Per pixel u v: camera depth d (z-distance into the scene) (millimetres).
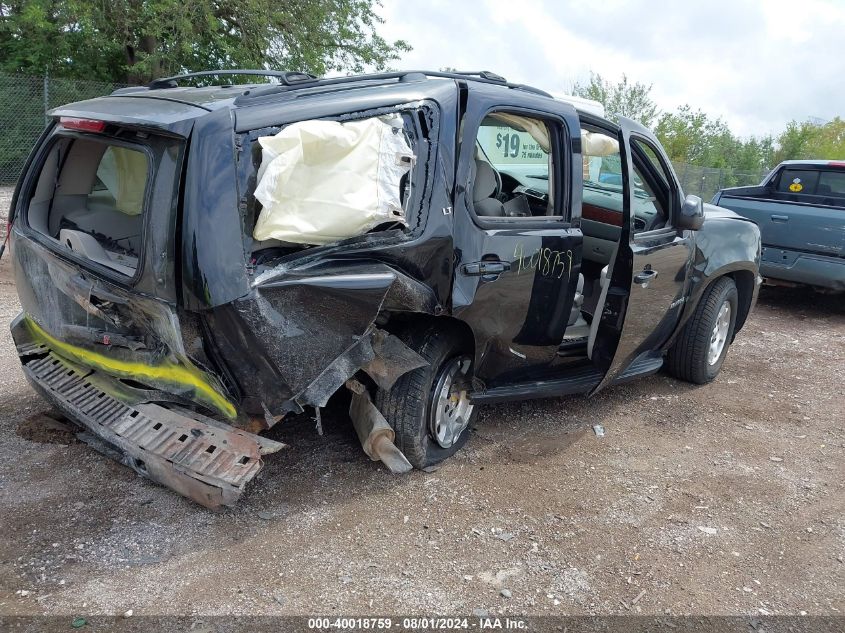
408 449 3643
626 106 29125
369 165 3039
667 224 4910
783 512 3705
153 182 2818
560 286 4043
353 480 3660
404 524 3311
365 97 3236
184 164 2768
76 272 3209
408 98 3348
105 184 3682
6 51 16188
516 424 4582
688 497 3789
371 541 3160
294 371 2920
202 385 2977
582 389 4441
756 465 4238
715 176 20641
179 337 2818
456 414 3955
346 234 3039
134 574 2832
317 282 2906
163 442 3158
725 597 2977
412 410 3561
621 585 3004
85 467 3598
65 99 12438
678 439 4551
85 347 3408
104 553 2945
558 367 4492
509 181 4586
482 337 3727
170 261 2762
